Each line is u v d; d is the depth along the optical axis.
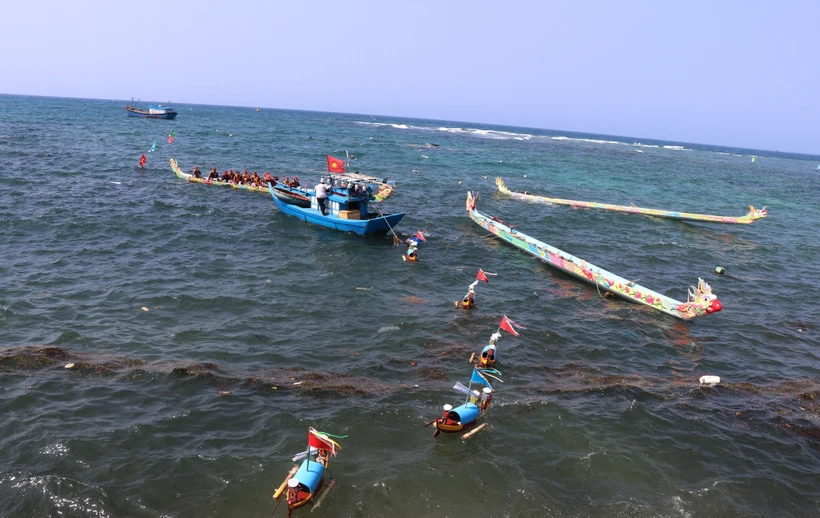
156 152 63.72
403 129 182.12
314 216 33.16
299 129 136.88
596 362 17.98
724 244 37.66
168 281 22.52
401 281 24.69
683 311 22.33
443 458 12.14
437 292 23.69
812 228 47.84
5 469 10.80
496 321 20.72
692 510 11.00
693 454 12.95
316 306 21.00
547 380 16.30
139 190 39.78
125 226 29.91
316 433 10.77
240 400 13.93
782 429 14.30
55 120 105.69
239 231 31.12
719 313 23.89
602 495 11.33
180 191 40.72
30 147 58.56
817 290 28.48
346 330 18.98
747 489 11.81
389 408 13.84
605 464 12.27
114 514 9.91
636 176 80.31
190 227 30.97
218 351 16.75
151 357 15.99
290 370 15.84
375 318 20.19
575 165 89.56
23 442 11.63
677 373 17.62
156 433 12.34
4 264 22.80
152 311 19.45
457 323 20.20
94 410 13.02
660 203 55.78
